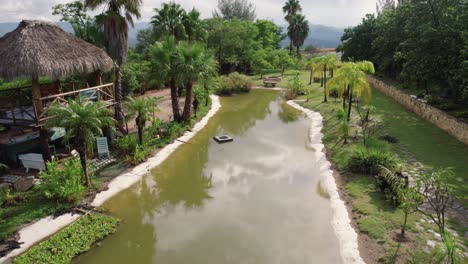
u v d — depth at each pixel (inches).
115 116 720.3
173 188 530.6
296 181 548.4
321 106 1045.2
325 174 559.5
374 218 402.3
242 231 405.7
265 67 1843.0
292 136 801.6
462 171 505.4
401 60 1164.5
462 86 654.5
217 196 501.7
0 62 480.4
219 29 1787.6
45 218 415.2
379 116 868.0
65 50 541.0
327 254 355.9
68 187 450.0
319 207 459.5
